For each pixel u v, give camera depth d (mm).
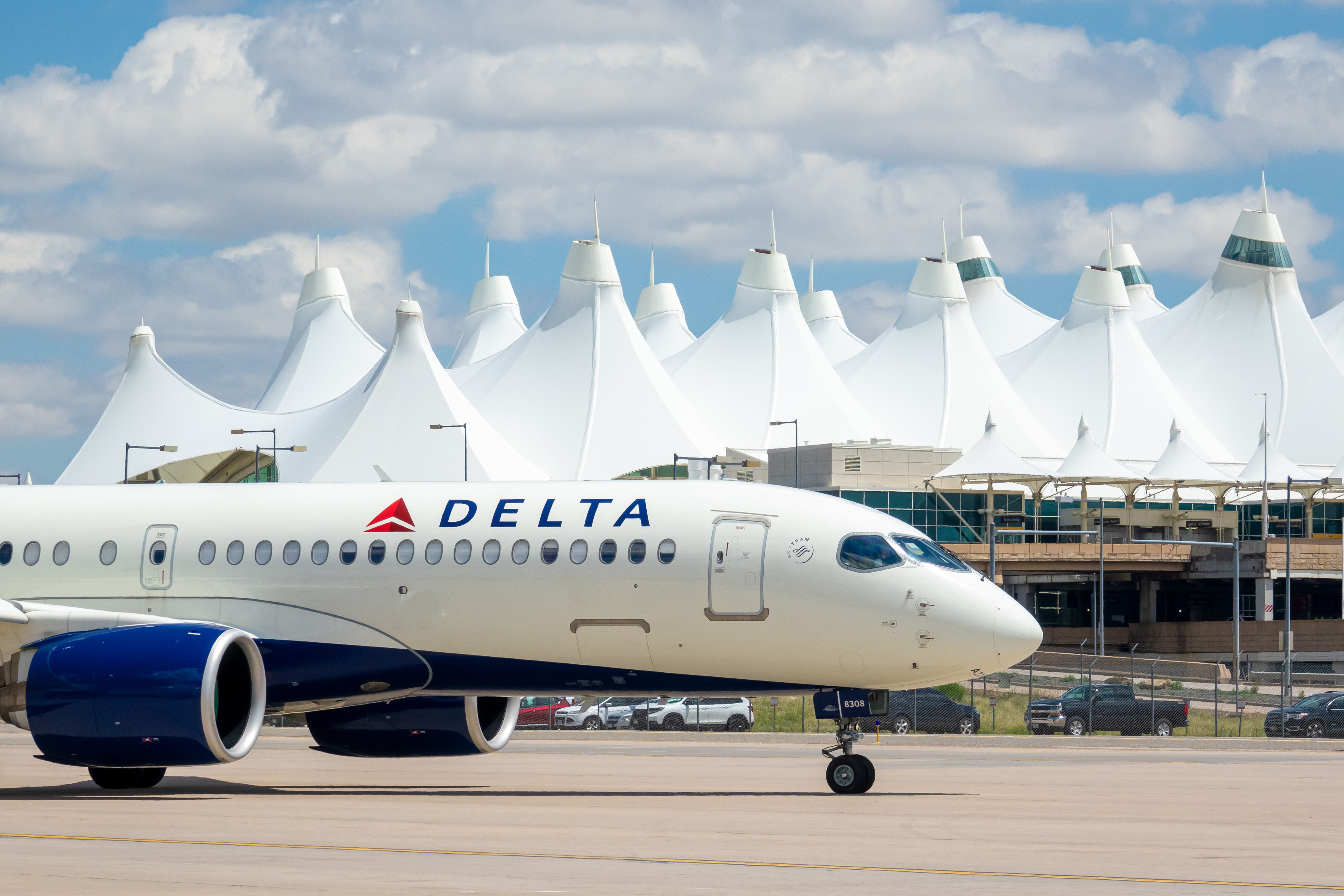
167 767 68125
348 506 74250
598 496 72375
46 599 74688
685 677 70688
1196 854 46125
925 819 57000
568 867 41781
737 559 69188
